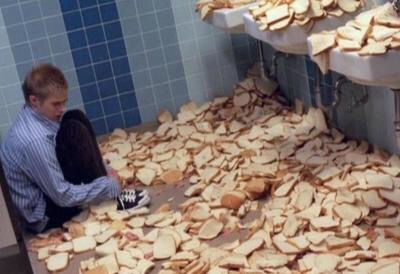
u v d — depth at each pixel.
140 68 3.71
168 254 2.42
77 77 3.63
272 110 3.61
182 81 3.79
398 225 2.27
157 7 3.63
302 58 3.34
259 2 2.82
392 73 1.92
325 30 2.37
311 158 2.89
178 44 3.72
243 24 2.98
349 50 1.99
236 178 2.90
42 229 2.82
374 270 2.04
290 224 2.40
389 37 1.93
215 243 2.46
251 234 2.43
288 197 2.64
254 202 2.71
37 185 2.79
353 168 2.67
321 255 2.18
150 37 3.67
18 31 3.48
